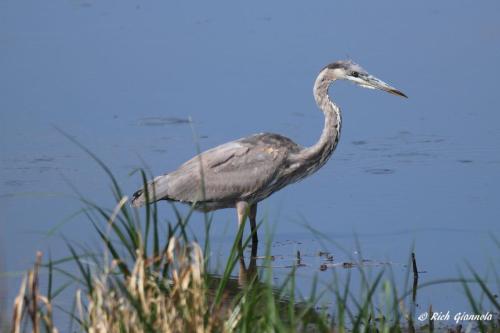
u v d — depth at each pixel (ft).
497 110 60.85
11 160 54.95
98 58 70.59
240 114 61.16
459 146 55.83
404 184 51.08
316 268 41.39
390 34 73.56
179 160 54.65
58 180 52.24
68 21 78.07
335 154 55.93
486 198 48.67
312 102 62.95
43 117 61.52
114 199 49.85
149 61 70.08
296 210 48.91
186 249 29.71
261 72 67.51
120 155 55.67
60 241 44.96
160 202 50.70
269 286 27.96
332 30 74.49
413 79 65.87
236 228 47.88
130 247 29.43
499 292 38.04
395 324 29.78
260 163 46.03
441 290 38.50
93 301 28.58
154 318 28.07
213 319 28.45
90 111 62.34
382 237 44.80
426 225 45.85
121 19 78.38
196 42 73.15
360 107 63.10
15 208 48.62
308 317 30.25
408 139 57.36
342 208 48.70
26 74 67.97
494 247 42.98
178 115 61.46
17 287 39.73
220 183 45.65
